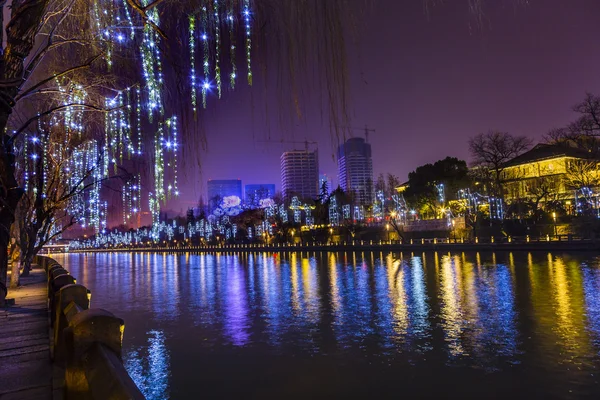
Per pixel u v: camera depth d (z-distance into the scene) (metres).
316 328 19.81
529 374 12.90
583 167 64.12
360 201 118.81
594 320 18.55
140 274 57.50
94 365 3.00
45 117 13.66
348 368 14.20
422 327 19.00
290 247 98.62
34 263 47.47
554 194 72.00
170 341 18.30
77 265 91.44
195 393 12.54
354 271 45.34
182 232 186.12
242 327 20.64
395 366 14.20
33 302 14.55
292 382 13.14
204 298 31.00
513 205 75.50
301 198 118.25
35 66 6.93
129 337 19.20
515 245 56.81
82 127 13.82
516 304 22.73
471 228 76.69
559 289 26.36
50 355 7.22
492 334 17.25
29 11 6.48
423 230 87.69
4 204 10.16
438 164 94.81
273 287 35.50
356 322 20.64
